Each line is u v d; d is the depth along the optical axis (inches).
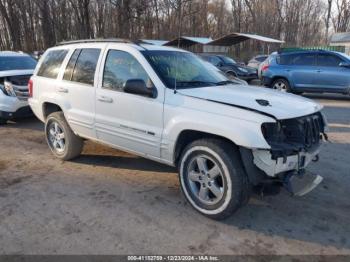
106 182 190.2
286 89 495.5
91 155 232.1
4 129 311.9
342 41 1539.1
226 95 155.7
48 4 1440.7
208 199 151.8
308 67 475.8
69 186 185.3
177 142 157.2
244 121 136.1
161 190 179.9
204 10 1770.4
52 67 221.8
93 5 1427.2
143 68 169.9
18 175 201.0
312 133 155.6
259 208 160.9
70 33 1491.1
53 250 130.3
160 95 161.6
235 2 1946.4
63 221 150.0
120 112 177.9
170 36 1369.3
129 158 226.1
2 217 153.5
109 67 185.3
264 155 134.5
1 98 312.5
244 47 1798.7
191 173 155.3
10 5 1464.1
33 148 252.8
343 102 463.8
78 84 199.8
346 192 177.9
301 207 162.2
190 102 152.7
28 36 1529.3
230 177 139.6
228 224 147.7
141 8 1357.0
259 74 546.0
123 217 153.3
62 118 215.8
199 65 195.9
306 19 2196.1
